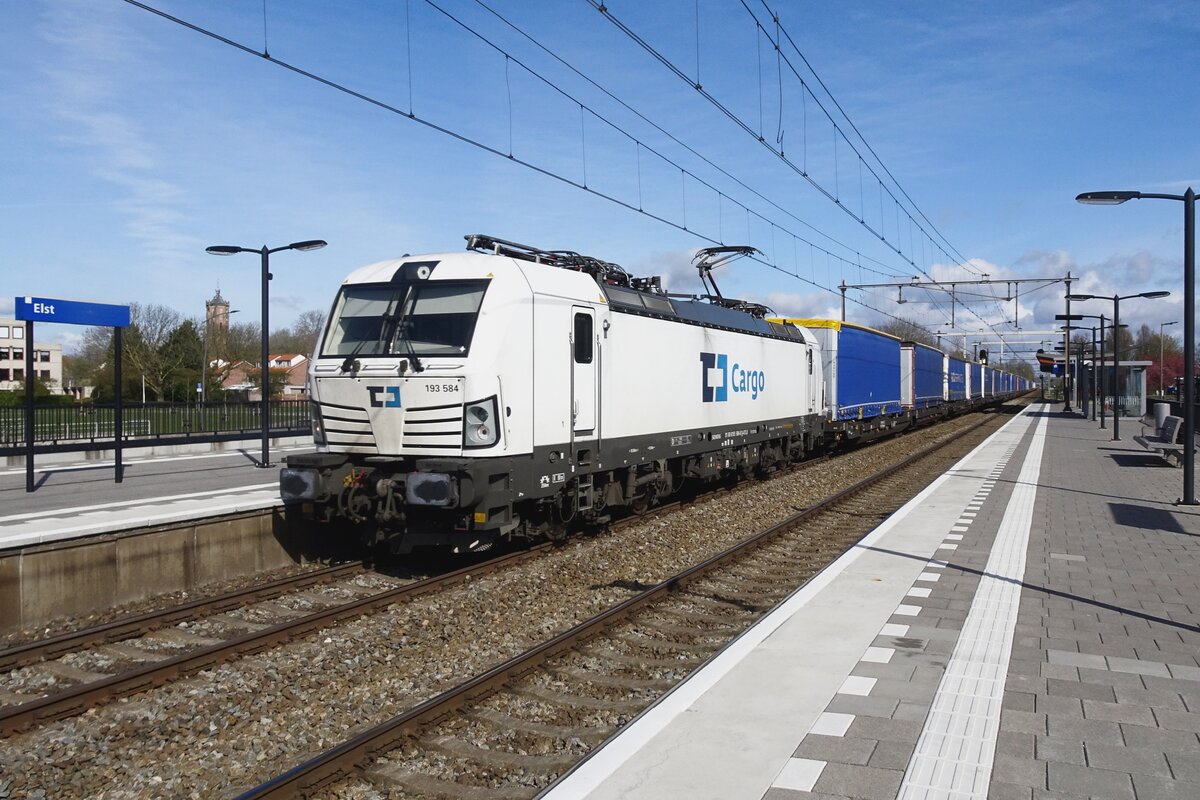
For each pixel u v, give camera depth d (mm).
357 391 10523
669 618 9008
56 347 76125
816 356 23516
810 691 5984
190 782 5426
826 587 9023
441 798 5121
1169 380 92750
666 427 14375
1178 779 4633
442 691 6969
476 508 9984
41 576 9172
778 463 22266
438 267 10844
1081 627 7539
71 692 6500
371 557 11828
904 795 4477
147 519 10109
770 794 4500
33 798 5230
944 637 7230
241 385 58875
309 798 5047
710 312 16766
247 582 10859
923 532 12344
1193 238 14875
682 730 5332
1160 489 17391
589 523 13375
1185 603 8352
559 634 8289
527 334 10617
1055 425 43500
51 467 19078
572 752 5781
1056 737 5188
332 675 7230
